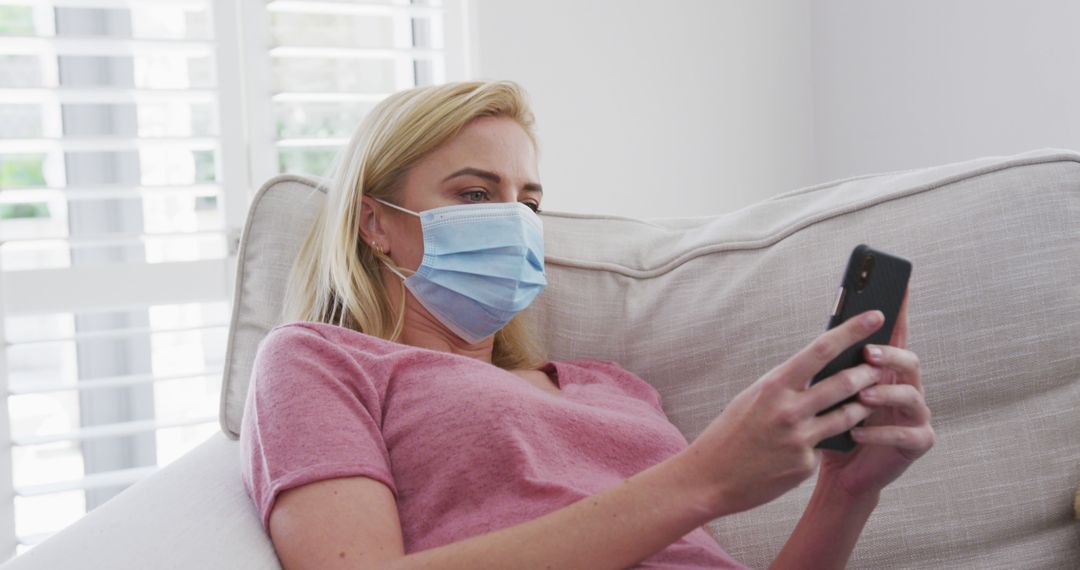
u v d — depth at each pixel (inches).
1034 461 47.3
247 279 55.6
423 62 97.0
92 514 39.8
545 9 92.6
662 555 42.4
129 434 75.6
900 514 47.4
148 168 88.6
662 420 49.9
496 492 41.9
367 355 44.9
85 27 86.6
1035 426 47.6
